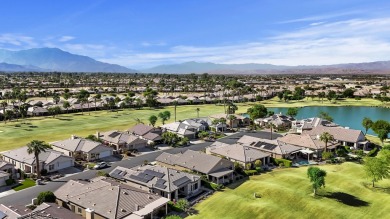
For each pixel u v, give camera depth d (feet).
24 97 576.20
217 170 234.38
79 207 172.35
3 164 234.58
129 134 339.16
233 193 208.95
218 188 216.13
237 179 236.02
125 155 300.61
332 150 315.17
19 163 256.32
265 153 280.92
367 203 193.67
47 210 163.12
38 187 218.38
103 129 412.36
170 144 343.26
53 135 371.35
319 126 377.91
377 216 178.19
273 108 647.56
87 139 316.60
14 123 440.04
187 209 185.37
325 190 209.77
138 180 210.18
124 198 173.27
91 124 446.19
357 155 302.45
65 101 581.53
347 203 192.54
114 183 198.29
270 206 185.26
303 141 318.65
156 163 271.08
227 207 186.29
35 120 469.16
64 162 260.83
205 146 338.34
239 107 639.35
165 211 178.29
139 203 172.86
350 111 610.65
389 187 216.33
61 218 154.61
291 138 332.80
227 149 284.00
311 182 218.18
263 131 422.82
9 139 345.72
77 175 244.01
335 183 222.69
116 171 229.86
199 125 410.31
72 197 179.32
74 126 428.97
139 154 305.12
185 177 213.46
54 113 520.01
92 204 169.89
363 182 226.79
